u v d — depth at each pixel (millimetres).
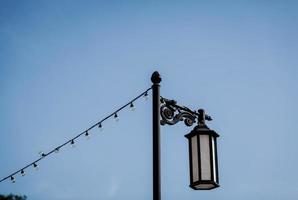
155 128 6328
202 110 6887
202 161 6191
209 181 6082
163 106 6547
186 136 6441
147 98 6883
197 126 6469
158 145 6238
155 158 6172
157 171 6098
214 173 6191
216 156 6355
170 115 6559
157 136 6281
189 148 6367
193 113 6844
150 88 6879
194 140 6336
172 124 6543
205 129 6371
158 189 6020
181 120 6680
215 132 6391
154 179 6074
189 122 6750
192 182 6184
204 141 6305
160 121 6434
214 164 6262
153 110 6449
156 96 6512
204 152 6246
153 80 6629
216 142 6453
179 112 6719
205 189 6309
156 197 5977
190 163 6297
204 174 6125
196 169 6199
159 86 6598
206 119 6906
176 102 6707
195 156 6258
